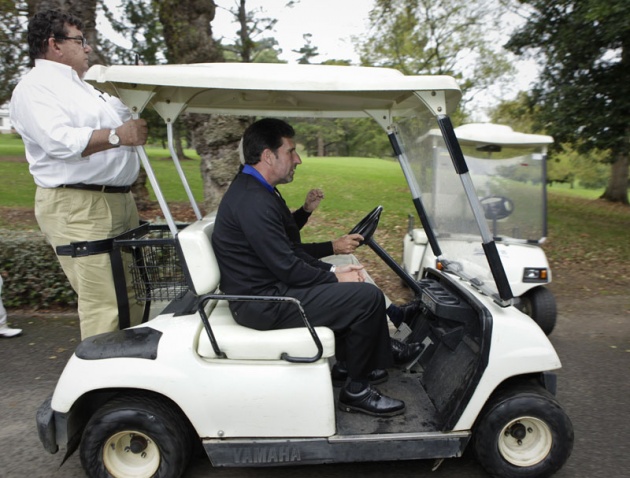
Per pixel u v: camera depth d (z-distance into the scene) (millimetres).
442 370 2389
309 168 19703
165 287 2525
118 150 2639
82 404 2186
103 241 2430
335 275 2250
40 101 2359
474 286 2357
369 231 2752
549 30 10555
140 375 2006
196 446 2342
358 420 2180
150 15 6762
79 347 2123
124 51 7133
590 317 4789
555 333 4316
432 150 2285
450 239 2531
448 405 2117
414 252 4086
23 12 5961
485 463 2135
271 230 2102
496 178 4121
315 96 2535
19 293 4527
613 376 3408
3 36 6281
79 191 2562
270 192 2236
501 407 2088
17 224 8266
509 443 2158
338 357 2346
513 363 2051
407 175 2775
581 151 10539
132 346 2068
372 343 2193
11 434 2635
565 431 2104
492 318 2082
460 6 10727
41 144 2373
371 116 2809
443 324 2557
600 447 2504
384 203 11375
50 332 4051
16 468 2352
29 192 12508
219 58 6027
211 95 2574
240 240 2143
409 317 2924
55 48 2439
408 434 2080
